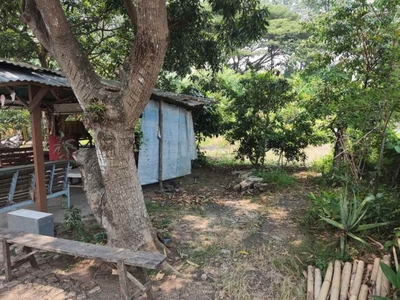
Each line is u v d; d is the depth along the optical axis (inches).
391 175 237.1
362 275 116.0
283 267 126.8
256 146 328.2
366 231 151.7
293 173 322.0
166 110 262.5
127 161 123.0
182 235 159.8
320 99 260.1
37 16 123.0
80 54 118.8
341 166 253.0
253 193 246.7
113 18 364.8
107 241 134.6
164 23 106.3
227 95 343.6
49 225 146.6
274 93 309.0
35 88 170.7
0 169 157.8
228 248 145.0
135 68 110.9
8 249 116.1
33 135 171.6
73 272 123.0
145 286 101.8
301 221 179.6
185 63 303.4
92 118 114.7
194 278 119.2
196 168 361.7
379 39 227.1
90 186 132.6
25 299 105.6
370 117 187.2
